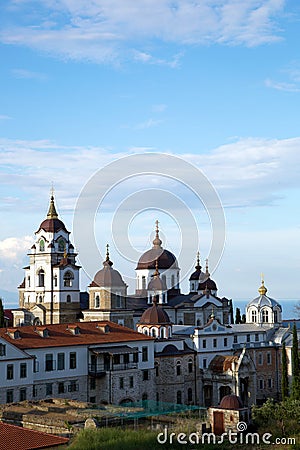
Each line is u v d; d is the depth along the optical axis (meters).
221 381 109.81
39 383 88.69
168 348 108.62
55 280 126.50
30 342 90.00
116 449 62.19
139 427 72.50
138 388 100.19
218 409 75.44
